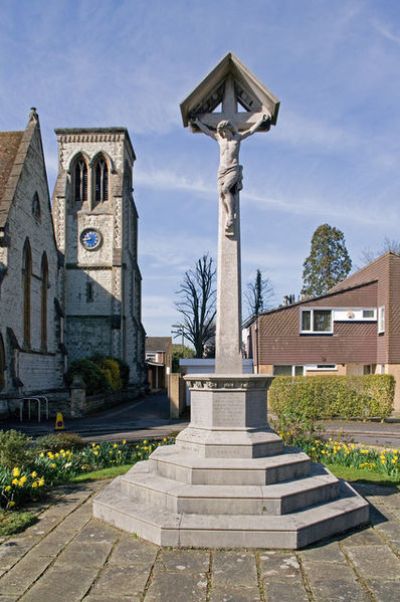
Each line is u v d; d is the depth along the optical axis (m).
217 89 8.29
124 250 43.78
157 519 6.03
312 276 57.22
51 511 7.27
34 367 28.38
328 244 57.31
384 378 22.36
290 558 5.51
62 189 42.59
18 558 5.61
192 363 27.64
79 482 9.00
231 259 7.86
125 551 5.73
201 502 6.15
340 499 6.79
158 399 41.19
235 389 7.13
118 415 26.47
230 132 8.09
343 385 22.58
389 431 18.56
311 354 29.14
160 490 6.43
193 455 7.08
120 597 4.72
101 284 42.56
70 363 36.28
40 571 5.27
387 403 22.33
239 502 6.13
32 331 28.20
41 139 30.03
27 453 9.02
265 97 8.15
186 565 5.34
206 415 7.27
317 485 6.62
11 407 23.72
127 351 45.12
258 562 5.41
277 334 29.16
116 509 6.52
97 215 43.03
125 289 44.34
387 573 5.18
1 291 23.16
